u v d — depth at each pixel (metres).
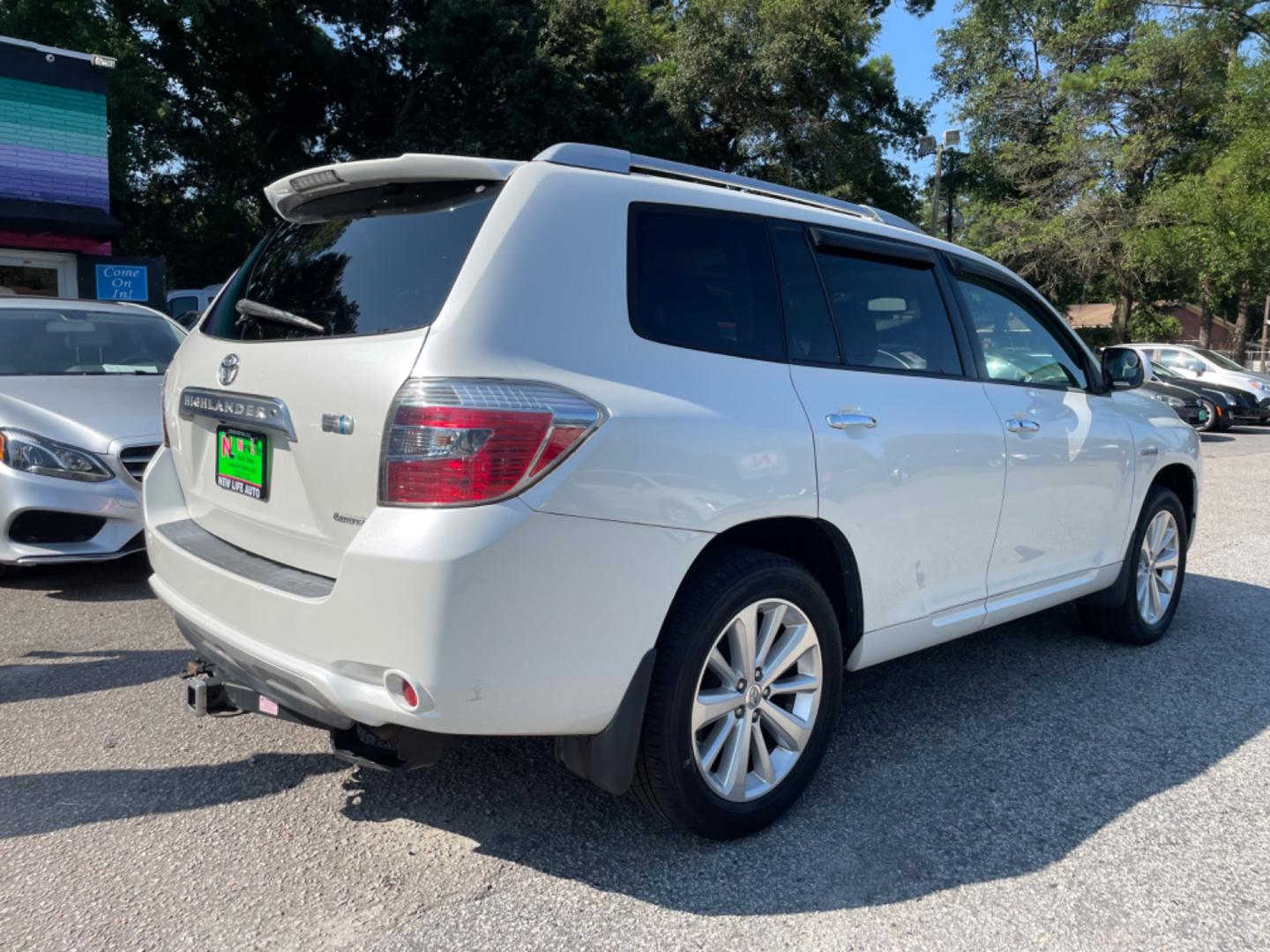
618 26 26.70
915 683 4.28
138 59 22.64
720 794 2.76
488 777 3.26
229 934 2.37
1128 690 4.21
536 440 2.28
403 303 2.48
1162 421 4.88
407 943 2.35
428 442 2.23
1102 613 4.77
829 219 3.36
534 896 2.56
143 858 2.72
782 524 2.91
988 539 3.66
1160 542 4.89
